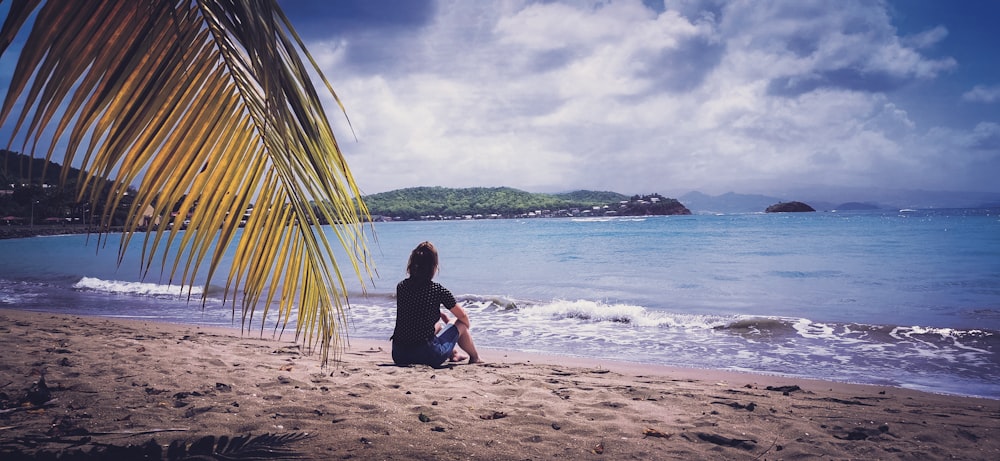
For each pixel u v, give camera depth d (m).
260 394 3.47
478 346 7.50
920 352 6.76
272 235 1.72
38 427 2.63
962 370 5.84
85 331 6.23
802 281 15.11
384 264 22.77
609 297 13.15
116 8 1.19
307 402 3.34
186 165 1.46
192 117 1.42
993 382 5.35
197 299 11.94
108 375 3.79
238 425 2.80
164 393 3.37
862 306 10.91
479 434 2.88
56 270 20.27
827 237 36.84
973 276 15.01
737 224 69.56
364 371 4.61
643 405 3.64
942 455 2.82
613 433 2.99
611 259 23.80
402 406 3.38
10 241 55.38
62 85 1.16
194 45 1.34
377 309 10.81
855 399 4.25
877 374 5.73
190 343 5.59
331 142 1.42
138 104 1.31
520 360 6.39
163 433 2.62
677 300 12.41
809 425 3.26
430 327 5.23
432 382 4.25
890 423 3.36
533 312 10.31
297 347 5.74
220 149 1.50
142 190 1.40
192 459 2.27
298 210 1.70
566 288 14.92
